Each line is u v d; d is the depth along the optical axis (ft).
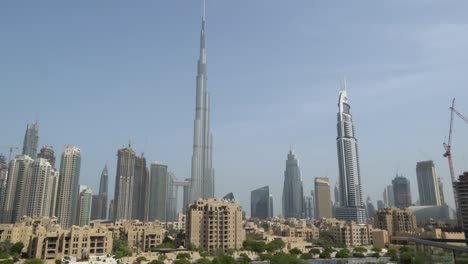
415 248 506.07
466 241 437.17
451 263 394.32
